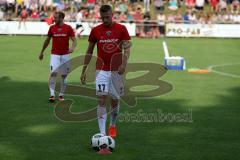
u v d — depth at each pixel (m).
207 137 22.58
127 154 19.77
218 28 81.00
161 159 19.20
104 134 20.98
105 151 19.86
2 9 84.62
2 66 46.22
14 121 25.28
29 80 38.47
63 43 30.00
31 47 62.78
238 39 79.31
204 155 19.81
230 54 59.16
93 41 21.45
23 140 21.73
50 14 84.75
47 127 24.12
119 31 21.11
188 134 23.06
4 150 20.20
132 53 57.78
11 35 79.25
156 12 90.44
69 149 20.39
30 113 27.12
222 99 31.78
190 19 82.19
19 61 49.88
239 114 27.39
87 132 23.22
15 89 34.50
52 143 21.30
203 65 48.84
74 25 78.06
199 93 33.78
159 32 81.25
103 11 20.77
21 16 79.31
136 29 81.19
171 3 90.88
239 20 84.94
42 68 45.12
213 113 27.56
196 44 70.06
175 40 76.12
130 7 85.19
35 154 19.69
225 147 20.98
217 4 89.69
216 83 38.19
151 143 21.45
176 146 21.03
